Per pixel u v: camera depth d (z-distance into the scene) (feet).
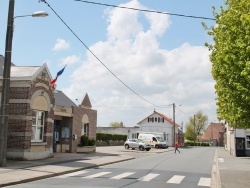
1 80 73.05
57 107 95.66
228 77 37.91
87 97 117.08
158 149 186.39
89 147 112.37
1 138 58.70
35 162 69.56
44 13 57.93
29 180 46.52
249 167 76.02
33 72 76.23
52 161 73.41
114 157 96.53
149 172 62.03
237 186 44.80
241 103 37.37
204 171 67.87
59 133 104.68
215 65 41.68
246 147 127.24
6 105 59.21
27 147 73.72
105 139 196.44
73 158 84.28
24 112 74.02
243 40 34.12
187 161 95.30
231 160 102.37
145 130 262.26
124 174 57.52
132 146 160.25
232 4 37.47
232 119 41.60
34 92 76.43
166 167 73.72
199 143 352.08
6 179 44.52
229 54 35.60
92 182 46.55
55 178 50.52
